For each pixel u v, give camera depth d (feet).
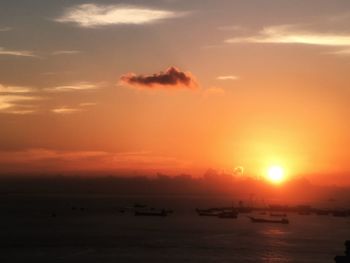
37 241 572.51
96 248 517.96
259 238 620.08
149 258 456.04
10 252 491.31
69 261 441.27
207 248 520.42
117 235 640.99
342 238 629.10
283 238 622.95
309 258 465.47
